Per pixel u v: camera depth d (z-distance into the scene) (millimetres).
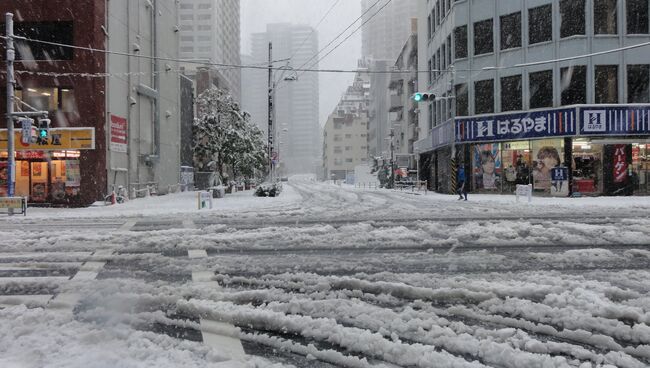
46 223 12773
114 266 6691
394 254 7234
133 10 27078
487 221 11359
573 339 3721
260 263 6672
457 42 31594
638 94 26000
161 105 31422
